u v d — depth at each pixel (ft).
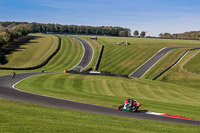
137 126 50.34
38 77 180.45
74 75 211.61
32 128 40.27
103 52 378.73
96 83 176.76
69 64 325.62
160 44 447.42
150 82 203.21
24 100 76.23
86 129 43.16
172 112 75.25
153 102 101.71
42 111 57.31
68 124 45.88
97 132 41.73
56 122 46.68
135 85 179.83
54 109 62.80
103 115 60.44
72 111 62.18
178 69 271.28
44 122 45.52
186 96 154.61
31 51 398.21
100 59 340.39
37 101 76.59
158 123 56.13
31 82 146.82
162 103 100.12
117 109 73.82
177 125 55.83
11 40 465.88
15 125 41.06
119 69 292.40
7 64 320.70
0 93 87.15
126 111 71.51
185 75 251.80
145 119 61.57
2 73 190.60
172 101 123.54
